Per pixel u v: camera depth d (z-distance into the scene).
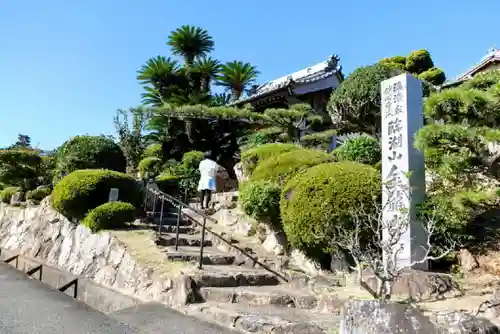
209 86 23.67
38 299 4.44
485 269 5.70
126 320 4.23
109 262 7.26
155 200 10.31
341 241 5.69
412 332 3.28
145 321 4.26
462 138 5.58
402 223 4.81
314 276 6.50
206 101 21.88
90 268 7.59
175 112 16.88
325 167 6.91
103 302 6.67
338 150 9.80
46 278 8.35
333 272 6.57
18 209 11.71
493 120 5.65
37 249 9.54
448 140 5.69
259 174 8.70
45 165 13.20
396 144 6.30
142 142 18.38
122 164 12.66
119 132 17.58
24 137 23.28
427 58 17.16
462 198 5.84
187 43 25.25
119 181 9.25
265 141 14.46
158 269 6.26
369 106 12.01
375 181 6.43
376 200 6.22
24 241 10.24
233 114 15.70
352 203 6.16
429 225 4.92
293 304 5.41
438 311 4.36
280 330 4.11
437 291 5.22
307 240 6.38
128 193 9.34
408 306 3.55
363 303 3.56
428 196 6.25
